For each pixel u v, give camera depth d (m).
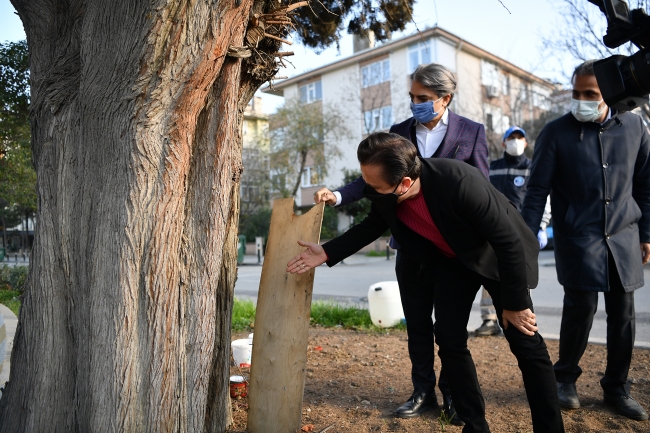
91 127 2.33
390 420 3.12
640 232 3.38
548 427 2.43
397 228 2.50
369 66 30.86
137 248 2.23
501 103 28.42
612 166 3.21
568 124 3.32
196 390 2.41
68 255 2.38
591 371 4.10
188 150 2.36
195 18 2.06
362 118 30.52
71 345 2.38
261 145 31.22
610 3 2.19
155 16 2.03
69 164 2.39
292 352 2.67
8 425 2.42
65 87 2.46
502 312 2.50
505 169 5.04
